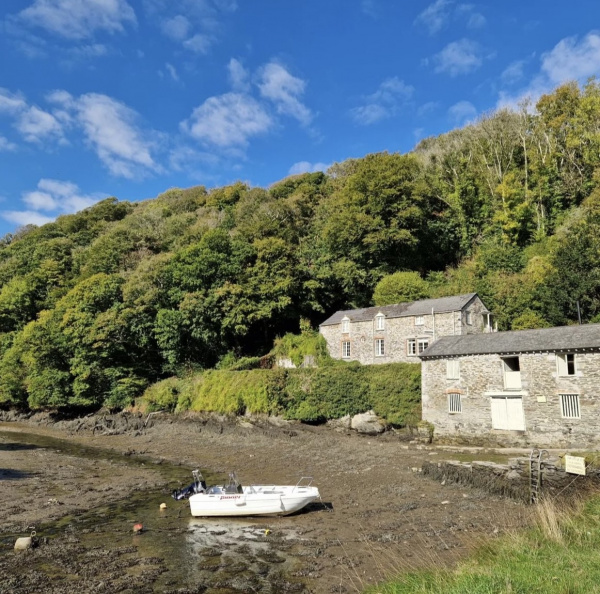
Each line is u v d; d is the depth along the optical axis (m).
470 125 63.31
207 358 53.12
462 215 53.44
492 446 29.61
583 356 27.17
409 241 49.62
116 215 112.62
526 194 49.34
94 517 17.81
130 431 42.72
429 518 16.66
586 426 26.59
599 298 37.34
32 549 14.20
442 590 8.86
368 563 12.79
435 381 33.06
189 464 28.86
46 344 53.66
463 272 48.00
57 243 86.62
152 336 53.38
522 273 43.59
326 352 46.84
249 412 40.44
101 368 51.84
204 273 51.88
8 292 70.44
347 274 50.56
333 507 18.73
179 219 83.31
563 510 13.94
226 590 11.41
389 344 42.56
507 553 10.57
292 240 60.06
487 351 30.62
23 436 42.25
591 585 8.12
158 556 13.67
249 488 18.78
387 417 35.12
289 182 86.94
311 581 11.80
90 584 11.69
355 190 53.88
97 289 55.16
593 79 51.38
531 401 28.66
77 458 30.89
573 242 39.41
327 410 37.28
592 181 46.03
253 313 49.59
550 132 52.16
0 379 56.84
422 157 68.19
